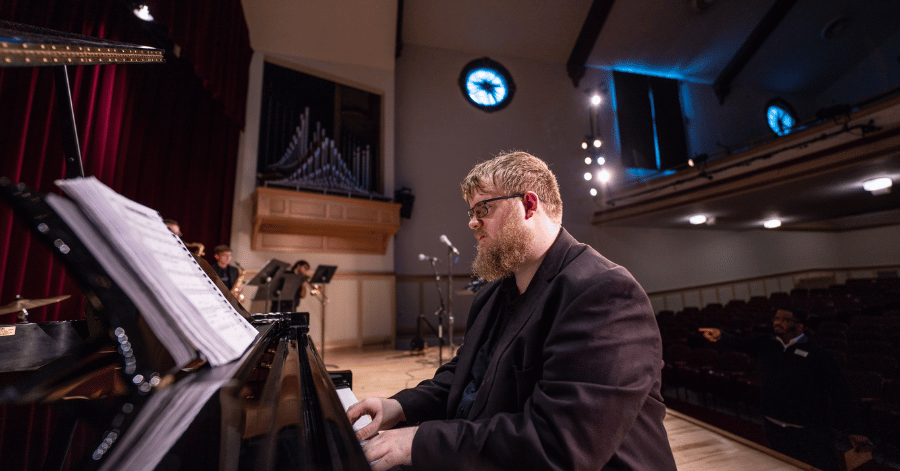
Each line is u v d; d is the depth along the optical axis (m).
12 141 2.54
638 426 0.78
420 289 7.77
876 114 5.22
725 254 10.79
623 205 8.88
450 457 0.66
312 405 0.57
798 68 11.11
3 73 2.56
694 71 10.75
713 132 10.69
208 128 4.88
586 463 0.62
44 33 0.60
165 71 4.10
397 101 8.23
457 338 7.52
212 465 0.37
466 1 8.34
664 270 10.04
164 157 4.12
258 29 6.14
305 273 4.88
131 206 0.60
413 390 1.06
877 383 2.96
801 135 6.05
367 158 7.14
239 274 4.26
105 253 0.51
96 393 0.51
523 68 9.44
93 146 3.16
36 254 2.69
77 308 3.00
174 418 0.45
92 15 3.08
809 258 11.69
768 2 9.49
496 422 0.69
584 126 9.61
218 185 5.08
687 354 4.32
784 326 2.34
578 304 0.75
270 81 6.55
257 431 0.45
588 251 0.90
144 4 3.17
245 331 0.75
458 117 8.64
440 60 8.77
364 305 6.47
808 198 7.23
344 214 6.13
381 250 6.79
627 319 0.74
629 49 9.77
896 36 10.20
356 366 4.92
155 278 0.54
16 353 0.76
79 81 3.03
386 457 0.67
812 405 2.20
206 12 4.09
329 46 6.84
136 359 0.52
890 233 10.85
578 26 9.30
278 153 6.43
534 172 0.94
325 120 7.03
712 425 3.06
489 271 0.92
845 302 6.83
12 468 0.35
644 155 9.89
